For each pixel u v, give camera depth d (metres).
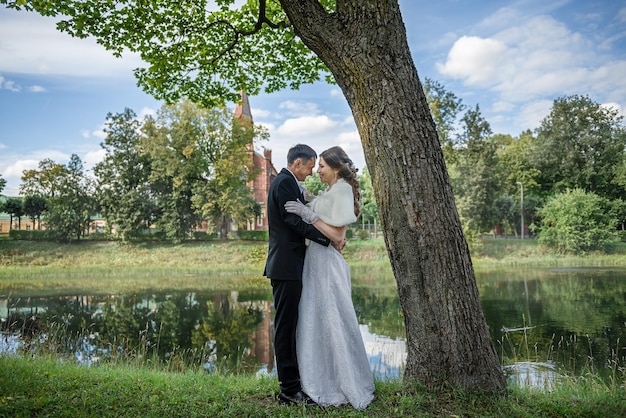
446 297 3.41
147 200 42.28
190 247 40.62
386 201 3.47
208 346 11.93
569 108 49.94
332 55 3.52
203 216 41.91
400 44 3.45
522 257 37.56
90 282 28.17
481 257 37.66
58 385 3.93
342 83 3.58
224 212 41.09
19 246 40.34
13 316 16.56
